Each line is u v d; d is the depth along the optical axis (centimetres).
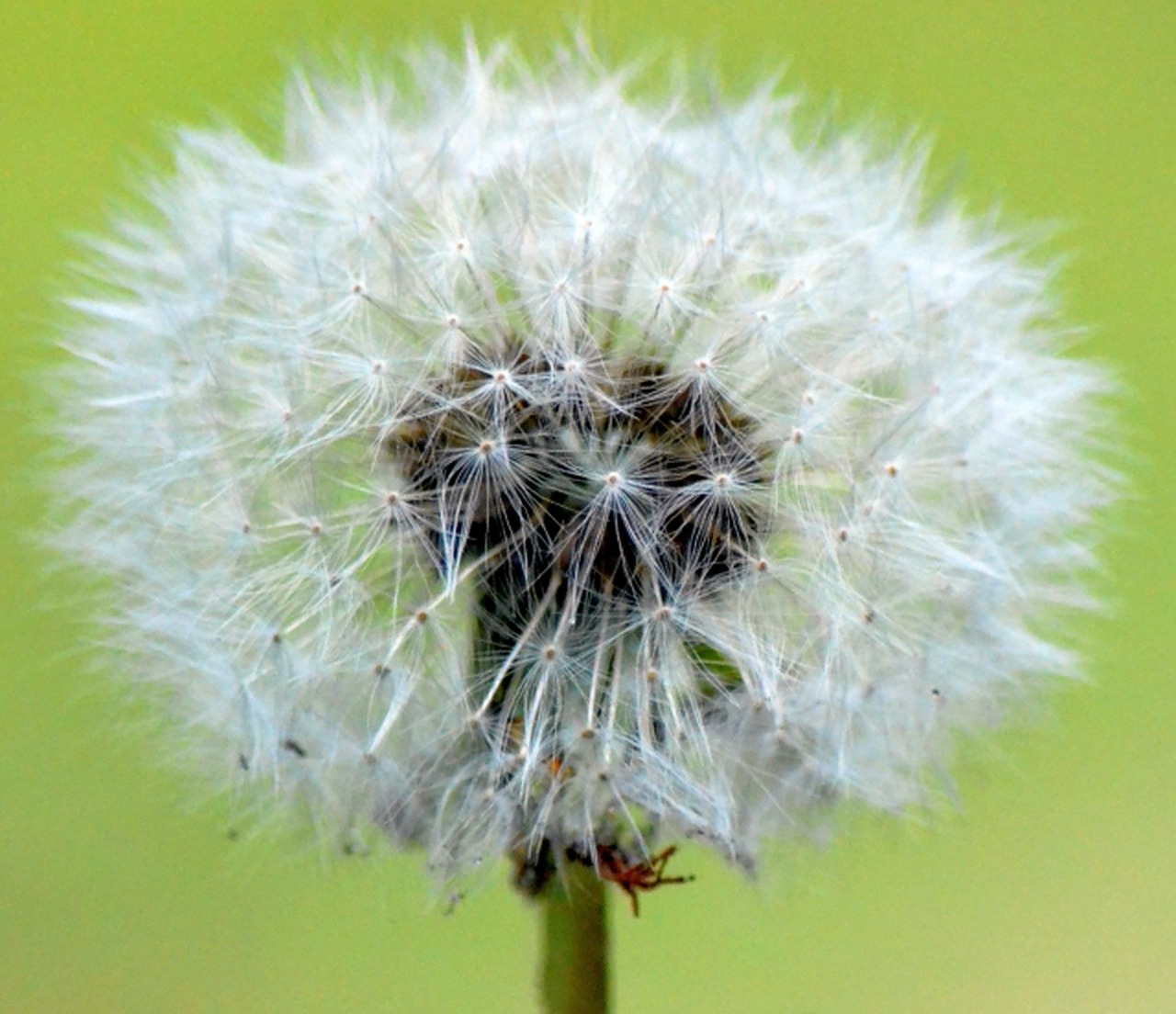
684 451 16
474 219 16
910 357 16
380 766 16
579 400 16
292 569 16
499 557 16
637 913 16
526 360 16
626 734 16
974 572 16
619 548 16
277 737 16
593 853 16
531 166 16
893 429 16
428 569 16
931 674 16
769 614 16
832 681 16
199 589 16
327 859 16
